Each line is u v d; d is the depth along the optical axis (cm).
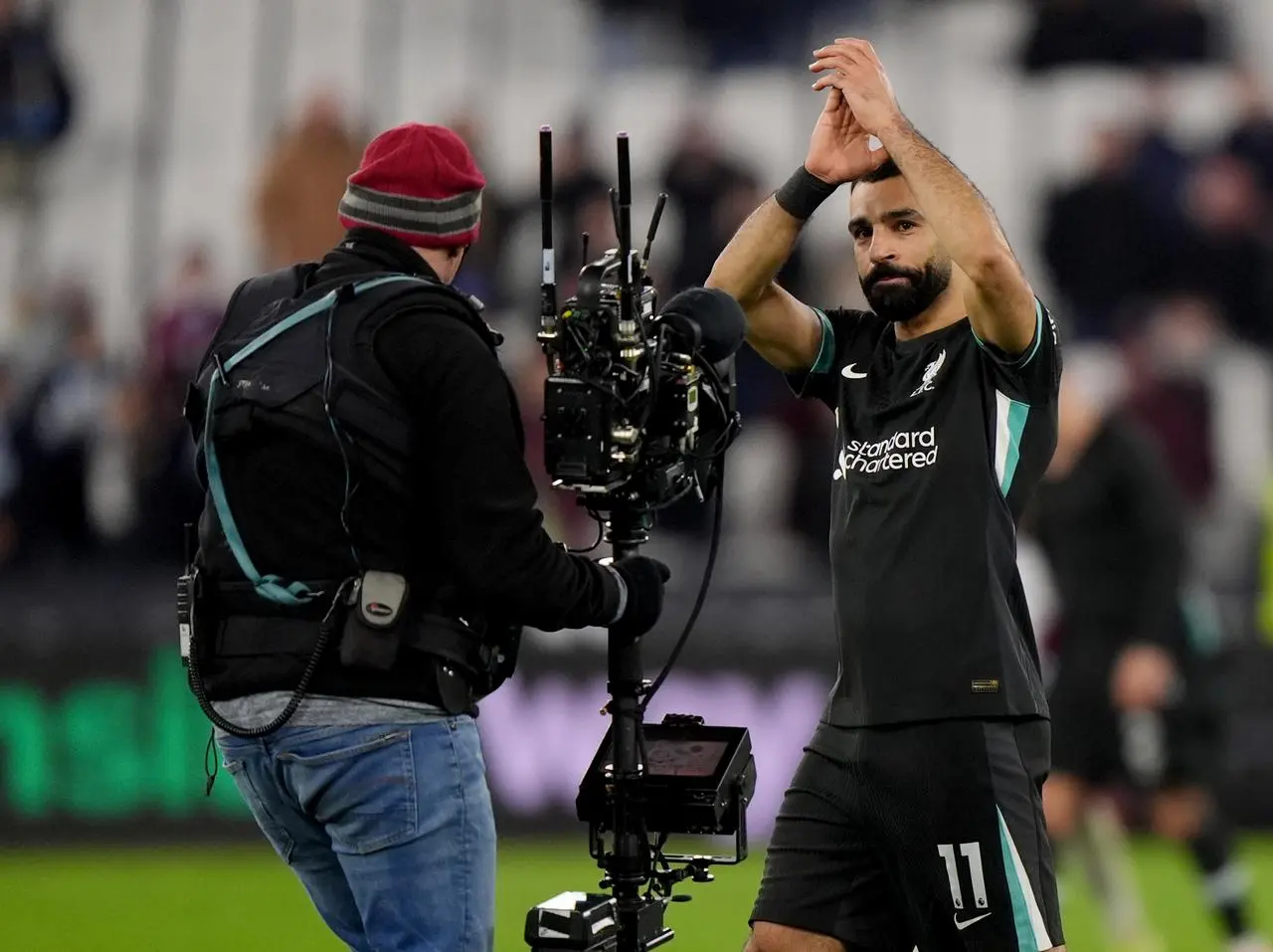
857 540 1448
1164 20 4697
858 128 1505
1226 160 4234
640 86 4862
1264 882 2923
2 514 3781
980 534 1406
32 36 4716
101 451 3884
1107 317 4144
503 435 1292
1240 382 4084
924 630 1403
